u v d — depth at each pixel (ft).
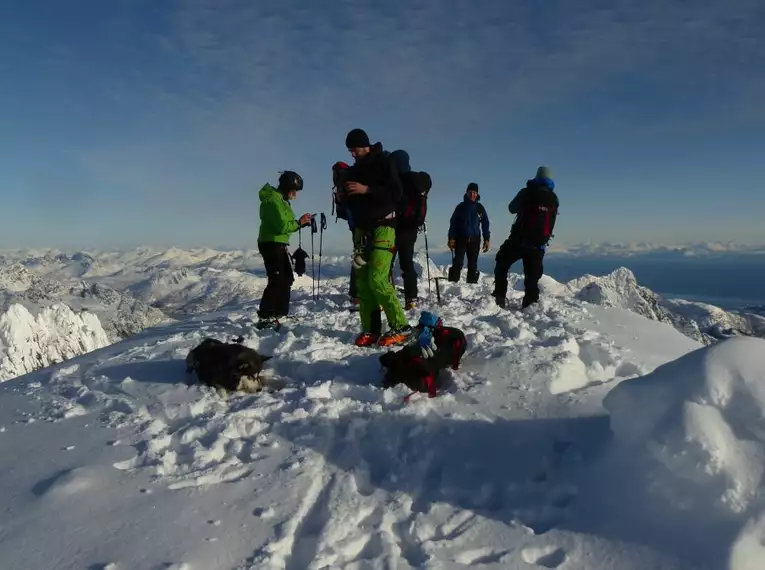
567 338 18.74
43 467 11.98
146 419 14.62
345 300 31.50
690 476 8.99
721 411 9.18
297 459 12.15
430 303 28.17
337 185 20.77
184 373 18.10
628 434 10.30
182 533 9.45
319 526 9.97
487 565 8.86
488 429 12.92
